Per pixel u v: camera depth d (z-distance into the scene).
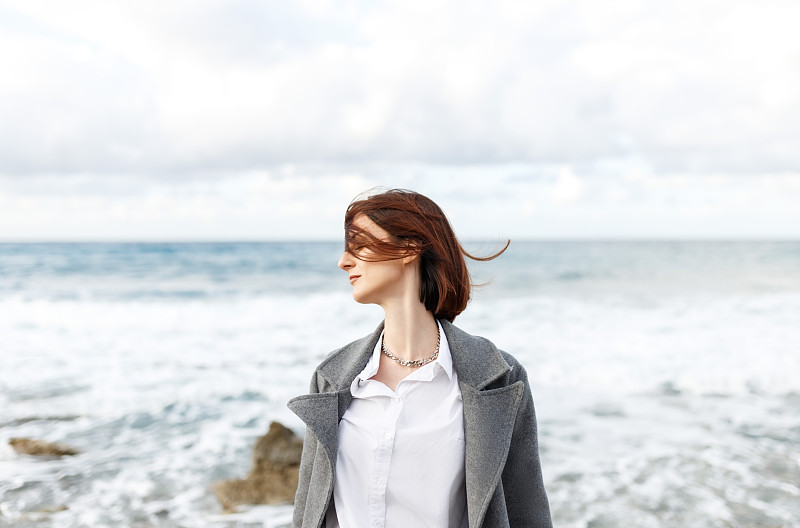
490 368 1.61
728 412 8.32
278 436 6.20
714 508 5.38
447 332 1.65
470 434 1.52
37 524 5.14
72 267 35.28
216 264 38.06
